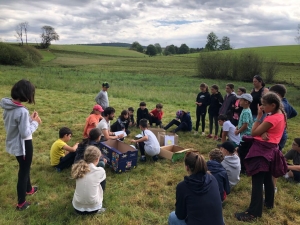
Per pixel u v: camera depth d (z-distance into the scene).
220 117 6.66
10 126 3.78
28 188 4.53
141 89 21.48
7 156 6.17
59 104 12.66
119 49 122.94
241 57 39.72
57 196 4.59
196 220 2.96
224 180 4.01
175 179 5.46
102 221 3.92
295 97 22.33
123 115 7.96
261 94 6.41
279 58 55.03
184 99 17.20
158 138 7.37
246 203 4.70
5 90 15.64
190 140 8.23
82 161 4.04
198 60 42.53
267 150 3.95
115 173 5.57
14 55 46.91
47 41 98.69
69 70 41.28
